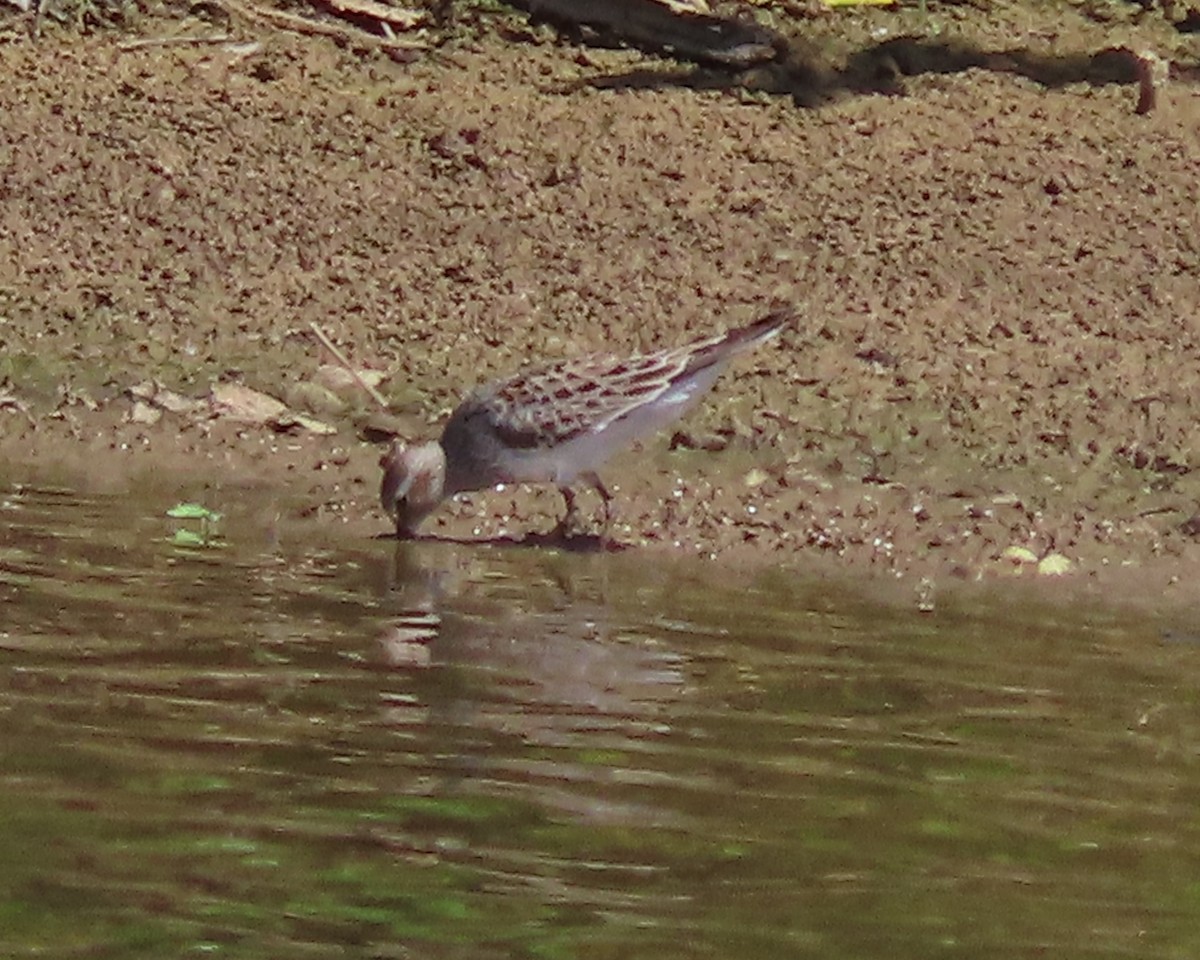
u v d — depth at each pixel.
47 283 16.33
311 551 12.49
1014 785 9.01
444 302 16.59
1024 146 20.05
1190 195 19.31
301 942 7.31
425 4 21.59
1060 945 7.46
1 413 14.55
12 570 11.61
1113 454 14.66
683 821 8.49
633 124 19.97
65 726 9.25
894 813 8.67
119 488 13.54
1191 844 8.45
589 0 21.58
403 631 10.93
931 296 17.06
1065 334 16.55
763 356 15.79
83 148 18.53
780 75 21.12
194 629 10.72
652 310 16.59
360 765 8.95
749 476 14.12
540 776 8.92
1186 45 22.44
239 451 14.30
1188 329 16.83
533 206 18.25
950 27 22.16
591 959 7.24
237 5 21.39
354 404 15.03
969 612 11.91
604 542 13.06
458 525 13.30
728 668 10.56
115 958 7.14
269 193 18.12
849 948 7.40
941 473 14.30
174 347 15.59
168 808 8.41
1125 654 11.14
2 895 7.58
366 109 19.91
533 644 10.80
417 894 7.71
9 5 21.00
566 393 13.02
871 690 10.28
